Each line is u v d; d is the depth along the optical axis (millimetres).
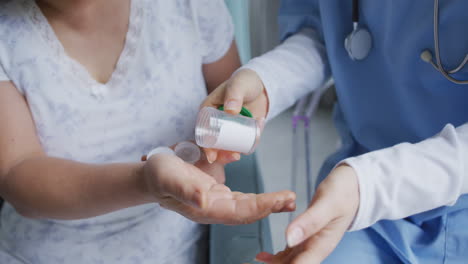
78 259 838
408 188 599
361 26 870
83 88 793
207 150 691
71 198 657
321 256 548
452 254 750
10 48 763
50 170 675
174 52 837
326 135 1882
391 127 892
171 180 513
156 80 819
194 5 852
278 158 1807
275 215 1567
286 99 879
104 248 837
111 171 627
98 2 751
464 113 780
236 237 873
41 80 768
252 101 828
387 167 599
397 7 774
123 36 800
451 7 703
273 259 559
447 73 715
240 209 534
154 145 849
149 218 853
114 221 837
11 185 696
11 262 853
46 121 786
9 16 771
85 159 820
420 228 793
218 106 763
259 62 860
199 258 931
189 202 511
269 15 1602
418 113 824
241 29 1136
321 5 880
